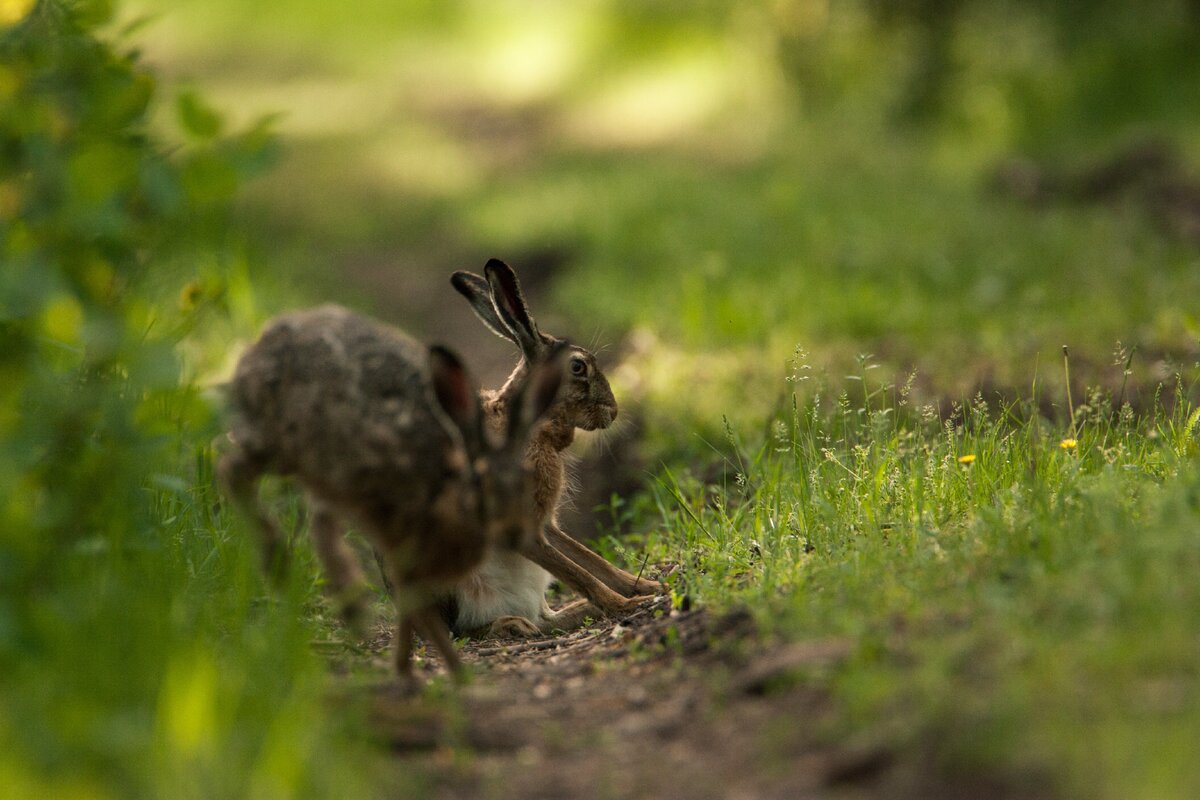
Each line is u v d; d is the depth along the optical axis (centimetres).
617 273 2477
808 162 3547
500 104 5156
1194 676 652
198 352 1609
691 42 5303
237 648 769
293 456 827
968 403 1262
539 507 1112
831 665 734
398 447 796
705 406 1548
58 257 817
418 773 679
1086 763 598
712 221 2714
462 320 2561
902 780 623
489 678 871
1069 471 945
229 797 598
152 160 812
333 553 848
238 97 5181
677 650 848
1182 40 3631
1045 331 1744
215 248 1280
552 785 677
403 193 3738
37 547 748
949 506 952
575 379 1151
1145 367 1470
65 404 785
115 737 625
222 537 984
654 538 1198
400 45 6194
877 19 4084
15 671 697
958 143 3716
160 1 6091
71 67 847
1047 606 737
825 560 896
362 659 918
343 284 2778
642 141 4275
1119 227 2419
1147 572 735
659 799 654
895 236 2428
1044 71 3791
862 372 1153
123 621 730
